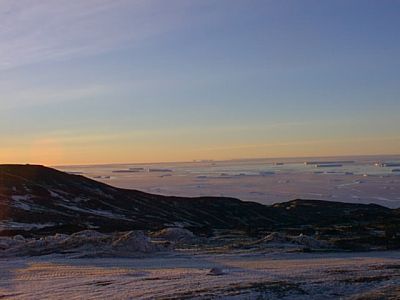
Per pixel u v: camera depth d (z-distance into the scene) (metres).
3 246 38.78
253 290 21.94
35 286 23.81
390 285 23.06
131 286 23.12
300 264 29.95
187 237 45.50
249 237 47.97
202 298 20.50
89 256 34.53
